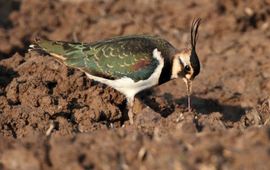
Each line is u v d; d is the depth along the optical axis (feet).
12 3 87.56
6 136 48.52
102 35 78.48
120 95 54.03
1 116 50.21
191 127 42.91
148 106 53.72
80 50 53.57
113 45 52.95
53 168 38.14
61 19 81.87
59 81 54.39
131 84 52.70
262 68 70.85
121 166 37.78
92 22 81.30
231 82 68.39
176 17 81.61
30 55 58.65
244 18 80.38
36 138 41.42
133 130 43.83
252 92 66.85
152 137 42.16
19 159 38.75
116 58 52.42
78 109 51.88
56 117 50.96
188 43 75.56
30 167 38.32
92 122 50.98
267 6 82.33
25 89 52.70
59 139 40.60
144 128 46.29
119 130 42.83
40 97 52.24
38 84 52.95
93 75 53.21
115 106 52.54
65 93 53.98
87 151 38.73
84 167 37.73
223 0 82.89
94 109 51.85
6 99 51.98
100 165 37.83
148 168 37.42
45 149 39.19
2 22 81.87
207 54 74.13
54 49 54.29
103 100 53.06
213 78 69.21
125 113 54.24
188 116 46.73
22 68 56.44
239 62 72.02
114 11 83.97
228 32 79.71
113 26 78.74
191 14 81.56
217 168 36.45
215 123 46.62
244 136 39.37
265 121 51.13
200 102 65.10
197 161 36.88
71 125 49.39
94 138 40.34
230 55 73.92
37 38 59.77
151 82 53.31
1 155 39.63
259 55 73.67
